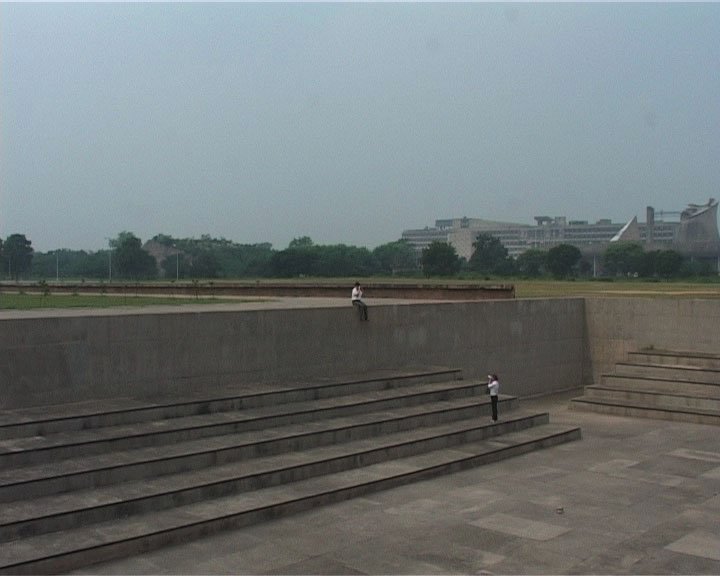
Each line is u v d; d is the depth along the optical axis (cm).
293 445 1526
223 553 1105
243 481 1328
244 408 1653
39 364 1458
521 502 1387
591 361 2920
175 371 1667
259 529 1212
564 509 1347
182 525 1145
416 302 2459
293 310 1906
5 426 1312
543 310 2752
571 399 2512
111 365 1563
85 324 1523
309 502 1318
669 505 1380
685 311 2681
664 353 2642
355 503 1362
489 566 1073
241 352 1792
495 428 1864
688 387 2402
